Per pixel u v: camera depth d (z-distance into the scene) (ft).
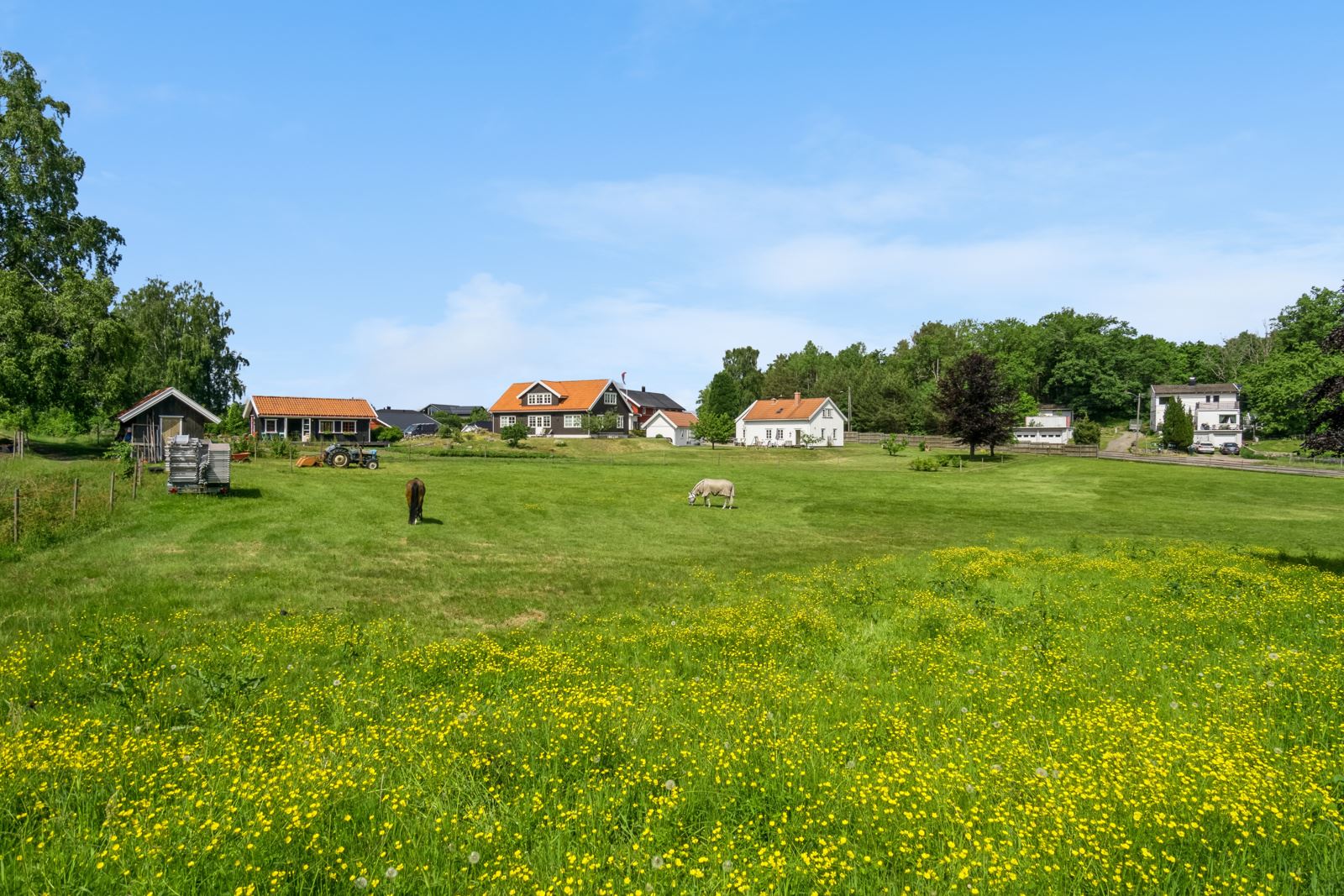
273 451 176.55
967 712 28.71
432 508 110.01
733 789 21.72
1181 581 58.95
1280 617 45.03
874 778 21.57
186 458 100.48
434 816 20.04
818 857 17.37
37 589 52.75
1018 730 26.91
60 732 26.17
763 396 509.76
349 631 44.60
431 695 31.91
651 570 72.74
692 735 26.30
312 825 18.99
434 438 280.51
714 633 43.68
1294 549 90.63
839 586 60.95
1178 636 41.32
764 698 30.81
